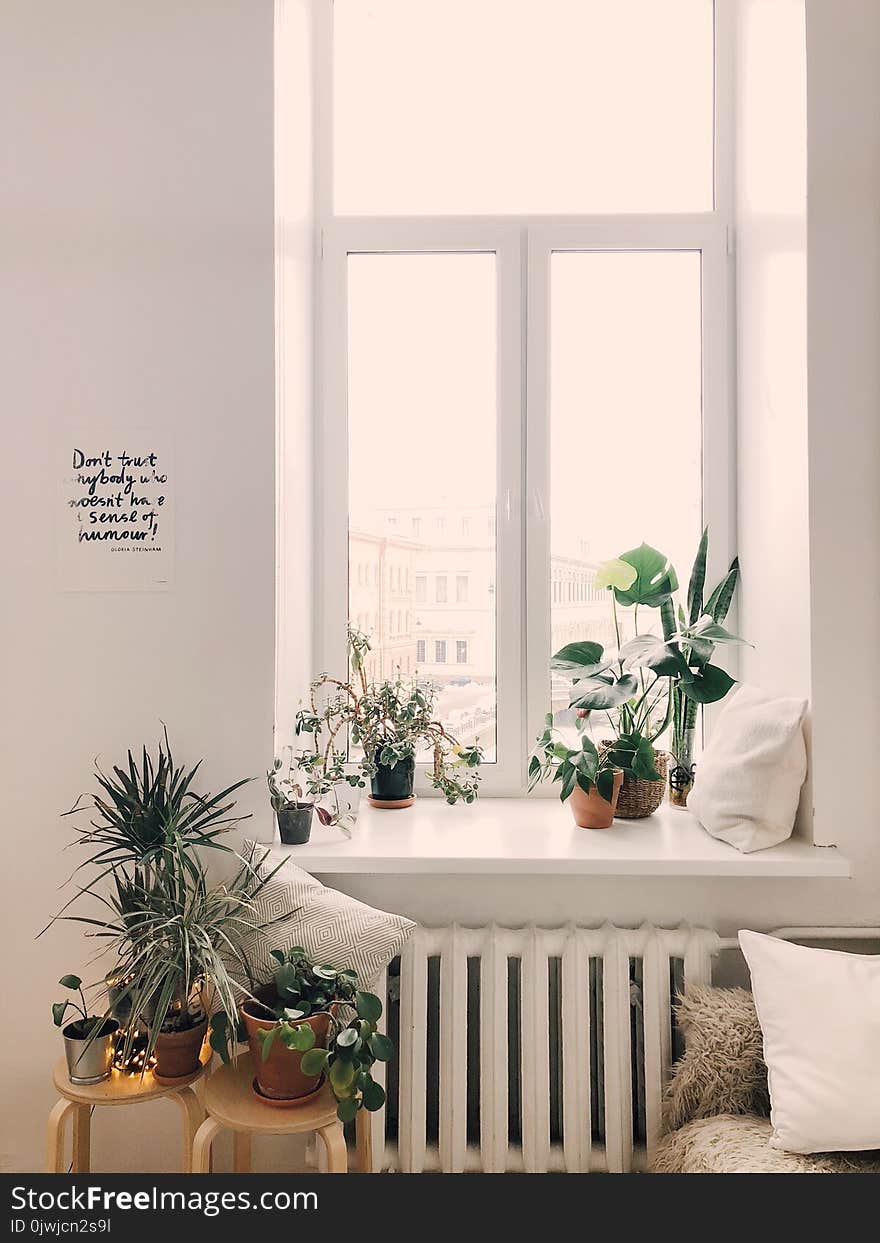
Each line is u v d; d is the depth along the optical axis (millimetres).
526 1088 1686
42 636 1760
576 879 1813
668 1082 1668
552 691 2123
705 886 1803
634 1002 1805
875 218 1710
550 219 2113
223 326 1746
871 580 1712
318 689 2135
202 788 1757
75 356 1754
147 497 1751
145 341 1750
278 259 1768
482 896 1816
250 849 1676
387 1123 1803
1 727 1766
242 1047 1667
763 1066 1561
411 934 1663
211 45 1743
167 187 1750
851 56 1710
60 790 1768
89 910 1765
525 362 2127
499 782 2123
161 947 1462
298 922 1555
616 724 2033
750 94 2004
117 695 1761
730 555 2119
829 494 1714
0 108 1753
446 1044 1686
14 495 1756
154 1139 1785
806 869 1666
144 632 1755
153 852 1523
